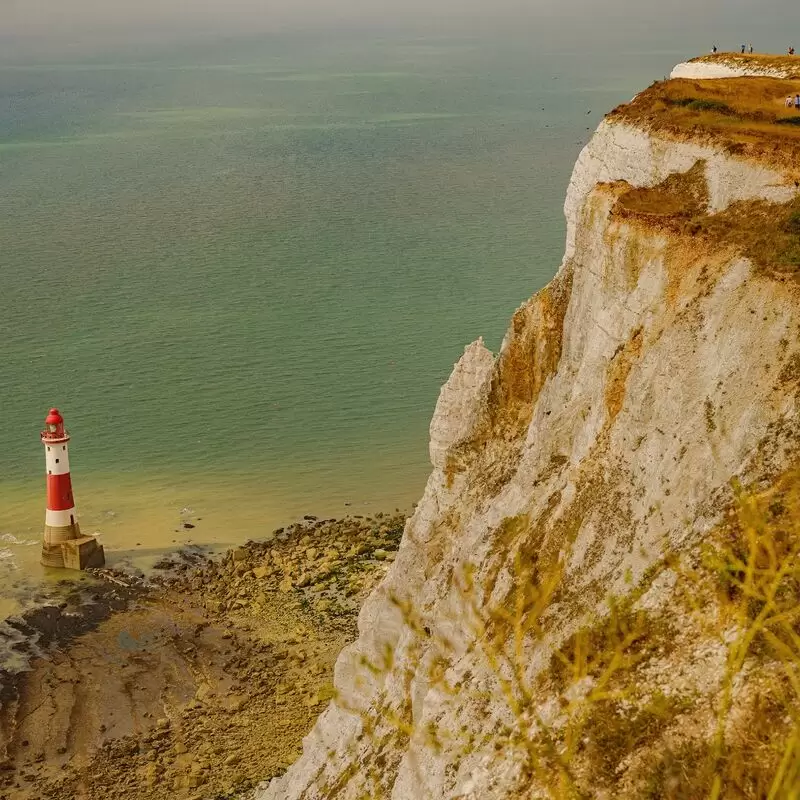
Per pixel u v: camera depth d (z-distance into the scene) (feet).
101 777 187.62
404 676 129.59
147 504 286.25
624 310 137.18
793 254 119.65
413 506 281.13
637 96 176.96
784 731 74.84
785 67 192.95
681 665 87.35
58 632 232.12
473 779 95.50
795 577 84.74
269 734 194.59
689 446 111.55
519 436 156.25
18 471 305.53
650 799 79.00
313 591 242.37
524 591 117.60
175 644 225.76
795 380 107.86
